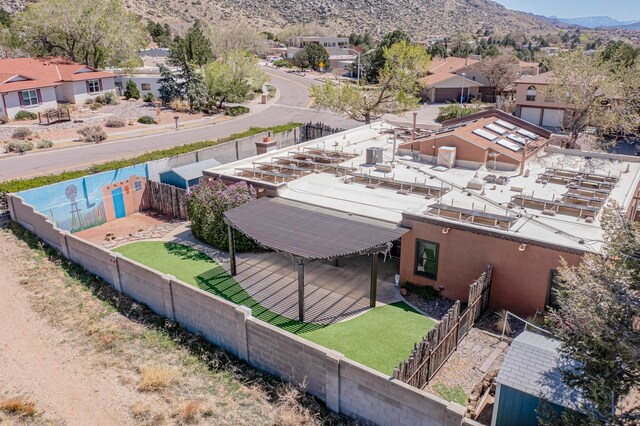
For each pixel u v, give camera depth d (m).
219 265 21.36
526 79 59.06
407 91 47.88
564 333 9.53
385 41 83.88
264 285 19.45
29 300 17.34
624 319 8.61
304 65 104.75
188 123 52.22
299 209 20.33
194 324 15.41
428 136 29.88
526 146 27.39
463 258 17.70
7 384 12.87
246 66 65.12
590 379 8.82
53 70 53.88
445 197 21.34
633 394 11.16
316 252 16.16
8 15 96.62
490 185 22.94
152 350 14.64
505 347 15.20
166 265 21.36
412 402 10.33
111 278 18.52
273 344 12.92
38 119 48.00
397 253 22.23
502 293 17.30
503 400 10.16
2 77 47.53
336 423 11.47
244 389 12.84
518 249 16.47
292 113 60.22
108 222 27.17
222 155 35.53
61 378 13.16
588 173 24.00
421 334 15.94
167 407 12.06
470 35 198.38
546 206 19.53
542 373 10.17
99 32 61.53
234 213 19.91
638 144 46.38
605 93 38.50
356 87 49.81
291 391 12.23
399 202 21.00
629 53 55.56
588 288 9.16
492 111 31.66
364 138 33.28
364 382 11.03
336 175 25.16
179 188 27.16
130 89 60.44
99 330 15.54
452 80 73.44
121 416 11.76
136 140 43.22
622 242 9.14
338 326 16.45
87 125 46.75
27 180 25.95
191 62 59.72
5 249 21.36
